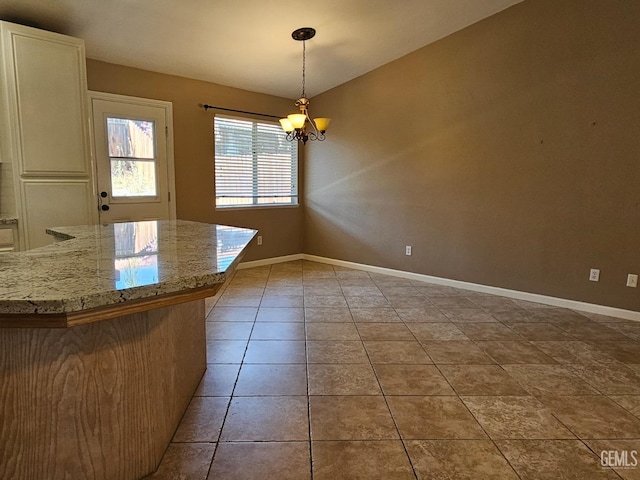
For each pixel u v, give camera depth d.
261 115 5.08
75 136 3.09
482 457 1.59
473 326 3.06
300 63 4.34
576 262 3.45
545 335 2.88
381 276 4.75
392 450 1.63
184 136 4.37
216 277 1.17
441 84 4.15
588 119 3.28
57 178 3.04
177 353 1.75
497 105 3.77
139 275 1.13
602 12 3.13
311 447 1.64
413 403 1.98
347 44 4.01
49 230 2.26
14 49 2.77
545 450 1.63
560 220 3.50
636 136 3.08
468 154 4.02
